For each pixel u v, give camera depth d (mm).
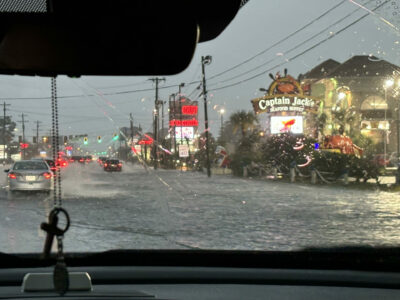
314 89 60438
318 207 17812
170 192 25781
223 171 55375
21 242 9758
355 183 31672
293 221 13695
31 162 23578
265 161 43906
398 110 56875
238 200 20828
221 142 65000
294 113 52312
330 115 52844
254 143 51656
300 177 37781
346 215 15227
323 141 41156
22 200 20172
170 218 14242
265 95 51969
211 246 9484
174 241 10117
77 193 24609
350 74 58688
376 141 57875
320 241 10195
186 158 73625
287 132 42594
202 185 32375
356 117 52594
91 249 9008
